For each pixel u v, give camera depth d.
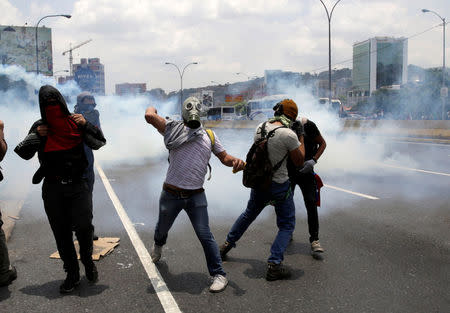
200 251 4.55
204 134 3.62
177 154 3.55
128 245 4.76
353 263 4.17
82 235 3.54
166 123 3.55
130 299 3.41
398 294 3.47
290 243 4.83
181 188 3.54
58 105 3.36
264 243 4.84
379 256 4.36
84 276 3.90
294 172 4.27
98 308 3.26
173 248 4.65
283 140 3.71
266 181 3.73
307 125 4.51
